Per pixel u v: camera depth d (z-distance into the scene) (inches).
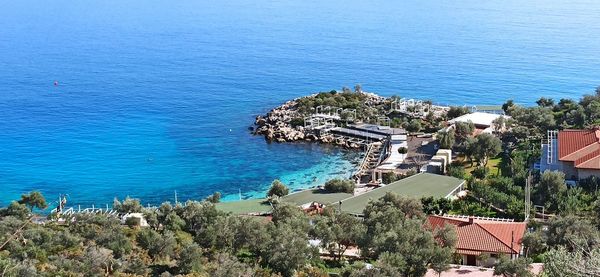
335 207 5251.0
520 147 6953.7
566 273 2664.9
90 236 3969.0
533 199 5354.3
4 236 3666.3
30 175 7667.3
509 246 4254.4
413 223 4094.5
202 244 3905.0
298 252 3585.1
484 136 6545.3
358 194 5905.5
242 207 5669.3
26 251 3459.6
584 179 5580.7
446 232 4168.3
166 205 4790.8
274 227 4013.3
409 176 6353.3
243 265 3499.0
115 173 7701.8
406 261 3627.0
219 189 7106.3
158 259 3752.5
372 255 3961.6
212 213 4586.6
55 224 4559.5
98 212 5295.3
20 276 3011.8
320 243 4069.9
